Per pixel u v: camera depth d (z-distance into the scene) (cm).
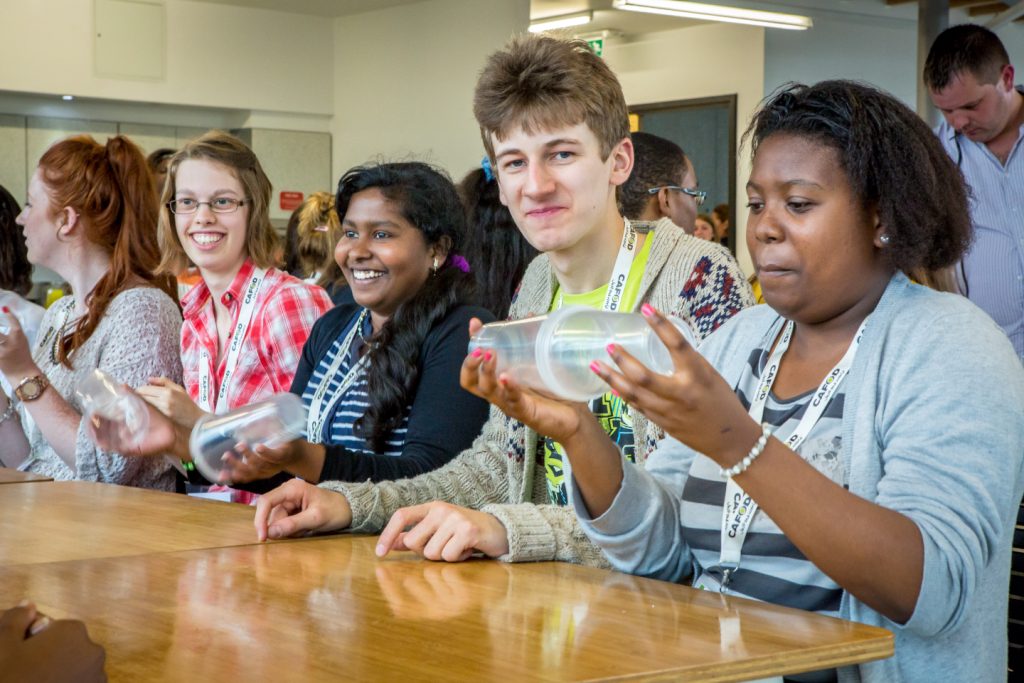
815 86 144
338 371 252
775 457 121
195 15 847
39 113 823
